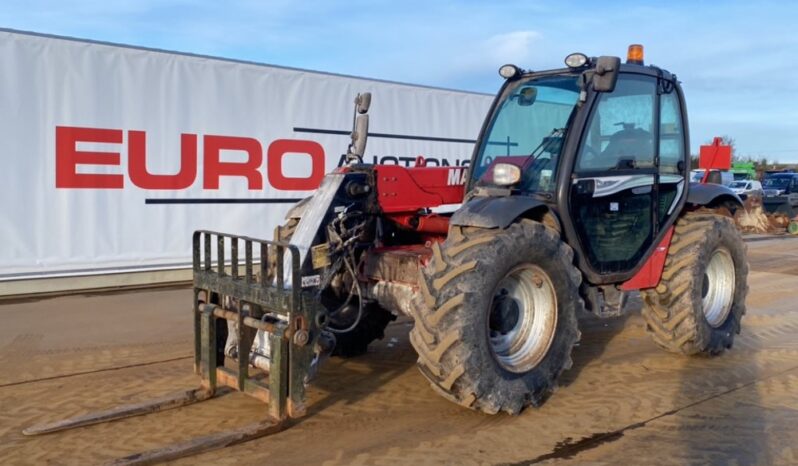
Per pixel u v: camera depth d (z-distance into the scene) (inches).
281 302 136.6
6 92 267.4
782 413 157.3
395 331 226.5
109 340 213.8
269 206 338.0
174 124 307.6
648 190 185.9
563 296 158.4
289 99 340.5
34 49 272.4
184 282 316.2
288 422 142.6
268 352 150.2
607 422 150.9
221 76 319.0
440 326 140.9
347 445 135.4
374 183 167.6
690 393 170.9
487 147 183.6
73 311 253.9
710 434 144.8
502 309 155.8
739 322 213.3
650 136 187.3
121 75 292.8
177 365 187.8
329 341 147.0
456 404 159.3
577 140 165.0
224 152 322.3
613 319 254.5
